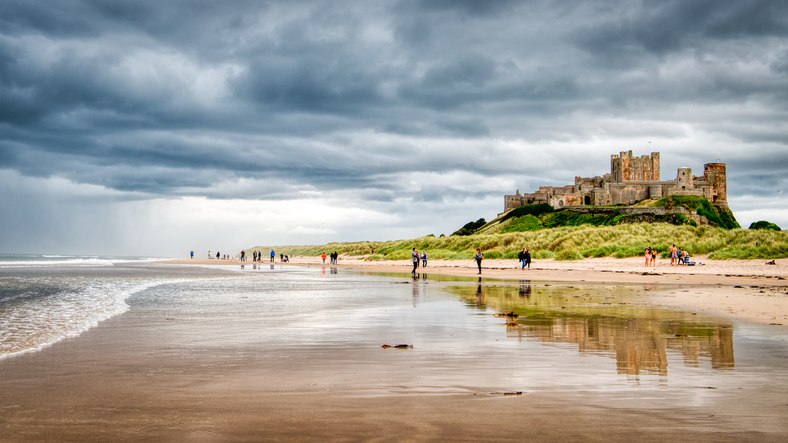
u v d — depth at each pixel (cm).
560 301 1572
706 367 660
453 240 8031
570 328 1001
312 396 524
